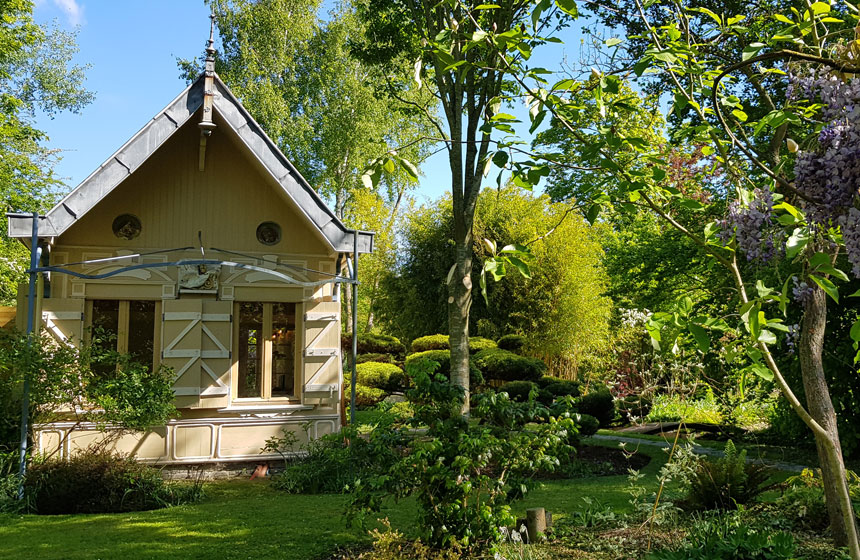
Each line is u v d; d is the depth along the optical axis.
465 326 10.32
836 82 2.52
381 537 5.38
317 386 11.45
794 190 2.48
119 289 10.77
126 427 9.28
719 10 8.21
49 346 9.09
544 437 5.71
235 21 30.12
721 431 13.89
